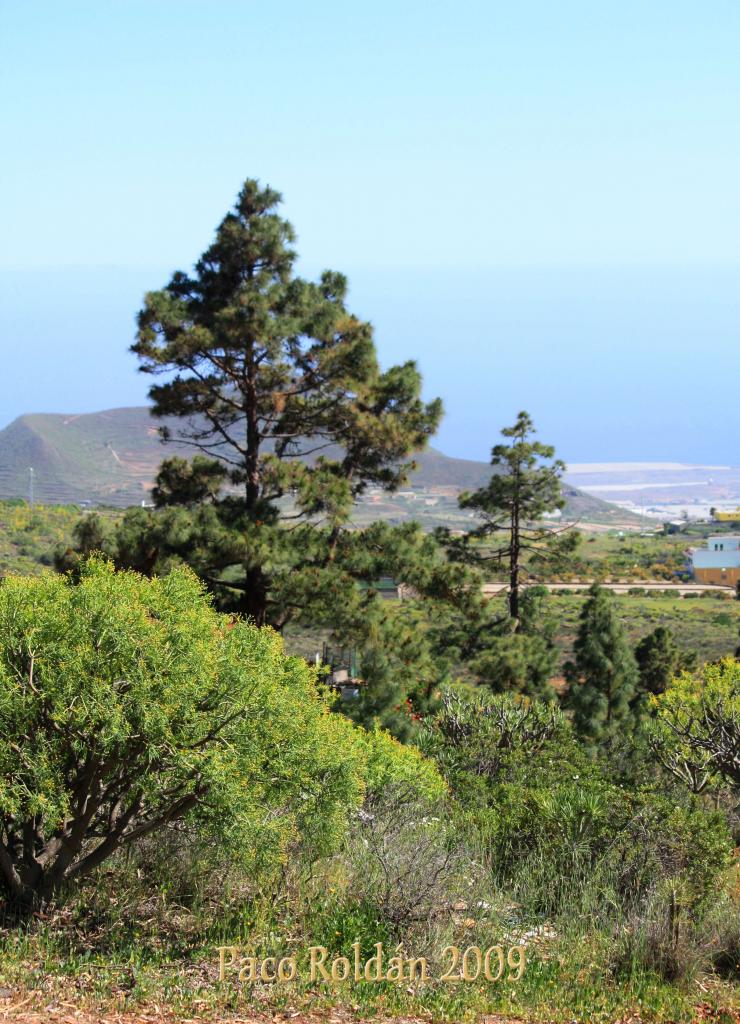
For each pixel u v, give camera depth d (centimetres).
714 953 852
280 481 2238
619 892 923
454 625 3219
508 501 3872
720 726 1309
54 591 782
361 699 2048
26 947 704
